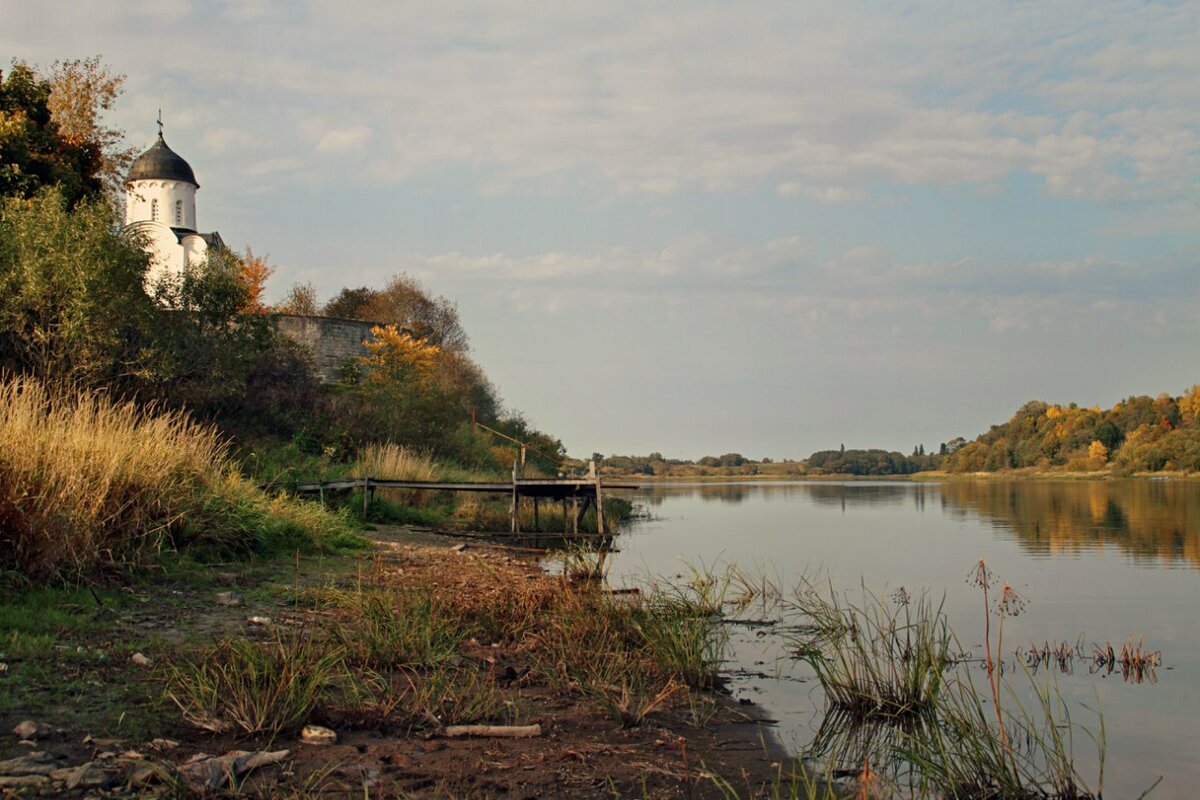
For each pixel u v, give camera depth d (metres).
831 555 22.19
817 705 8.74
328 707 7.06
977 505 45.97
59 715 6.32
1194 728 8.30
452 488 24.30
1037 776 7.04
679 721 7.95
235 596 10.77
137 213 52.16
